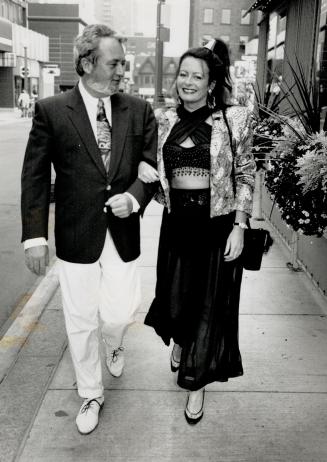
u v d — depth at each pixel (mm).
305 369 3350
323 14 5883
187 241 2680
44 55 65938
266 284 4867
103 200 2510
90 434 2676
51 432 2695
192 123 2586
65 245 2561
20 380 3225
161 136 2662
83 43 2357
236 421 2801
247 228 2748
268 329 3930
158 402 2965
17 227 7543
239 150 2623
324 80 5734
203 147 2562
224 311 2727
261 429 2736
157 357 3492
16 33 54688
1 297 4969
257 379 3221
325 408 2928
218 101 2627
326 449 2588
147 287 4852
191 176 2607
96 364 2762
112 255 2627
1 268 5816
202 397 2799
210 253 2676
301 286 4832
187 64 2533
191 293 2721
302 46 6570
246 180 2645
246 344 3686
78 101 2455
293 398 3023
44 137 2459
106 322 2779
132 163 2555
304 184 3812
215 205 2586
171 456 2523
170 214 2738
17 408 2926
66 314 2652
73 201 2510
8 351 3623
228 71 2623
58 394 3039
